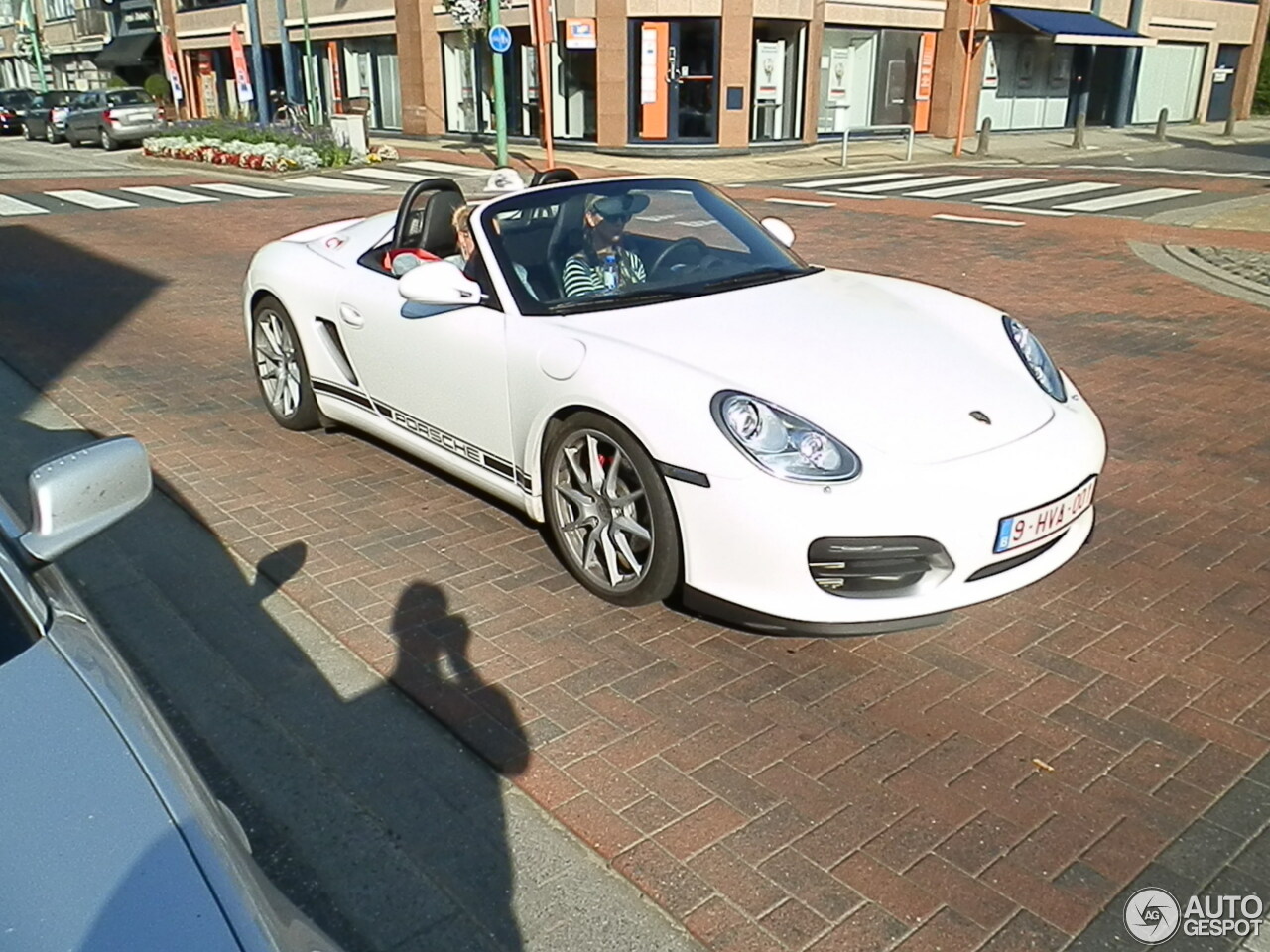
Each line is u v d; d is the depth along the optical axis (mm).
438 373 4227
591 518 3697
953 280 9695
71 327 8188
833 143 26438
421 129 29453
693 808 2734
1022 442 3320
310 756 2984
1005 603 3770
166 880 1414
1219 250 11031
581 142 25250
